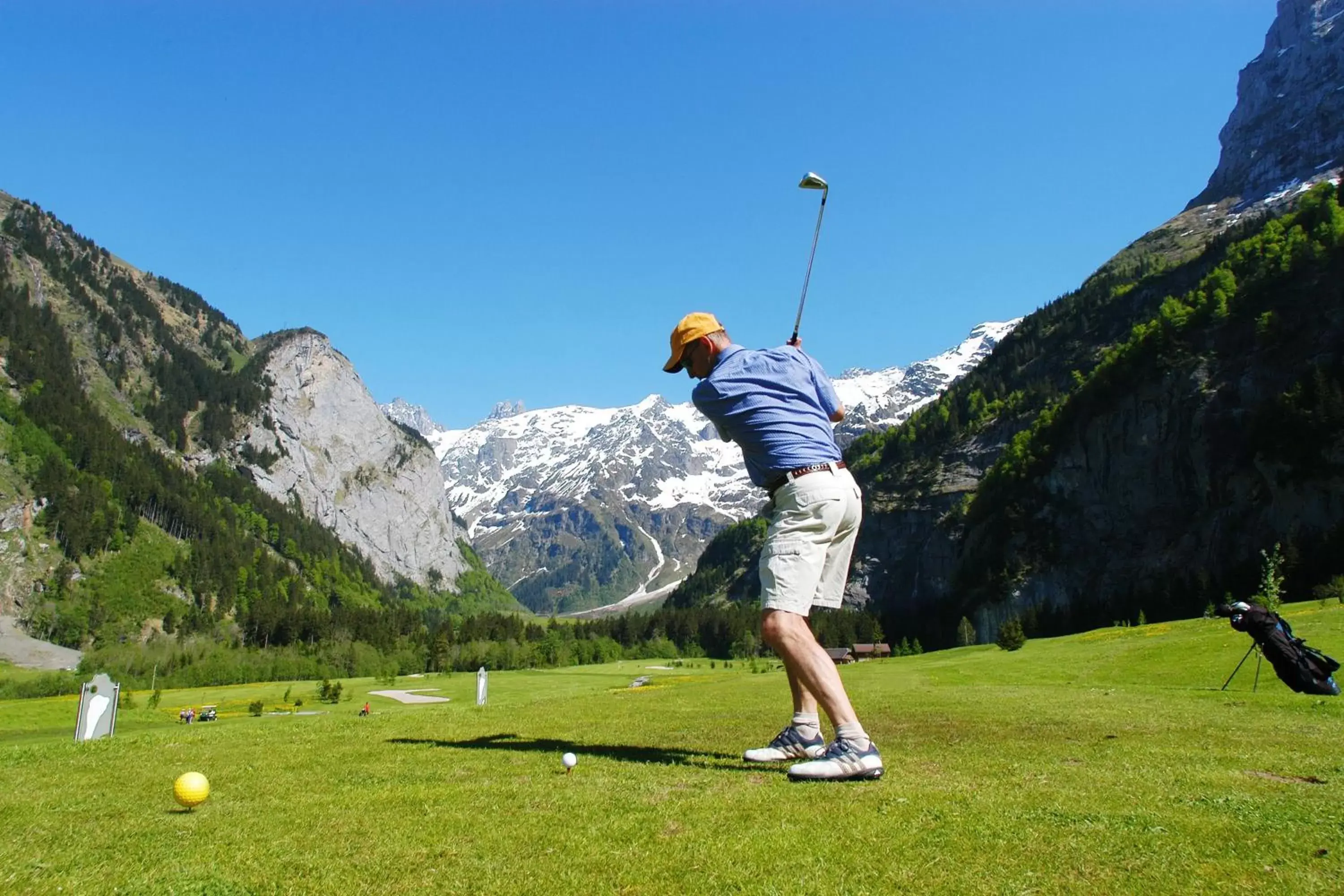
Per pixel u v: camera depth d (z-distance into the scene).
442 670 142.12
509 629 174.00
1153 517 143.88
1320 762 6.80
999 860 3.86
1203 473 137.62
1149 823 4.46
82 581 178.12
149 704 74.31
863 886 3.58
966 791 5.33
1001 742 8.33
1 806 5.48
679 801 5.16
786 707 12.92
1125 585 139.62
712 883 3.66
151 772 6.85
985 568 165.62
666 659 162.50
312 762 7.20
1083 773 6.12
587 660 154.25
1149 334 158.88
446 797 5.47
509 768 6.64
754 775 6.13
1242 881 3.55
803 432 6.65
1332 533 105.50
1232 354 144.25
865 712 12.12
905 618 178.00
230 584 198.75
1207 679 27.38
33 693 111.88
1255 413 132.00
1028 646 72.62
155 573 189.50
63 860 4.17
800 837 4.27
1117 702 14.43
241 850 4.30
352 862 4.06
